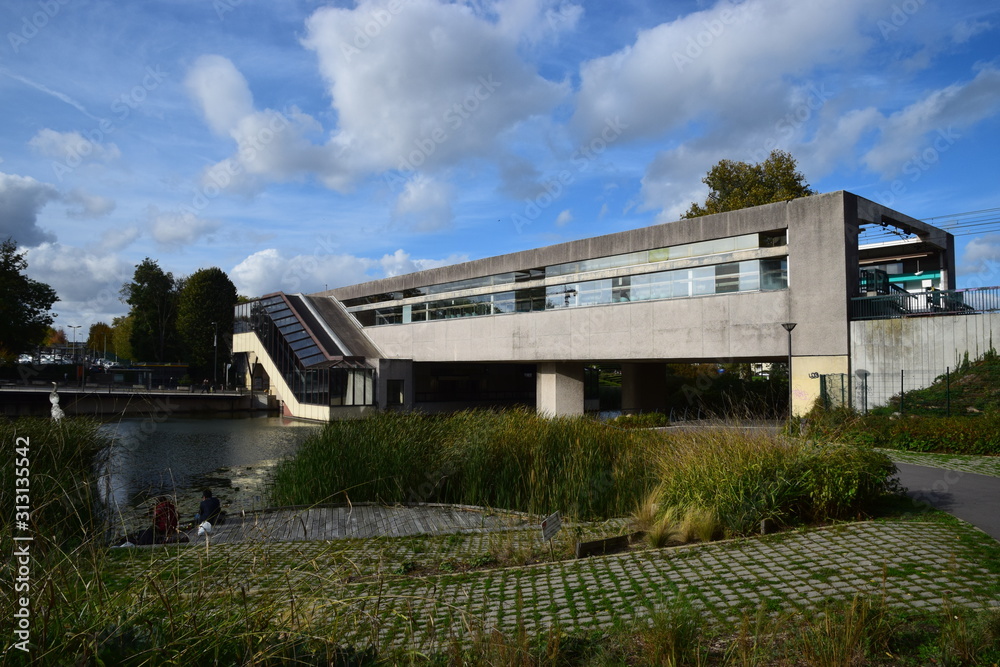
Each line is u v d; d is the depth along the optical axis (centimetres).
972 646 363
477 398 4572
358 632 360
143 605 306
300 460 1169
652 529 728
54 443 961
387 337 4297
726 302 2386
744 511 725
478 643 388
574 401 3266
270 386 4550
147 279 6894
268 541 492
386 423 1262
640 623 448
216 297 6412
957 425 1474
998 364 1722
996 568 540
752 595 504
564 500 960
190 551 398
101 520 511
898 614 430
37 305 5316
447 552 747
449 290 3772
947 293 1944
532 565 657
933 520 751
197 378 6312
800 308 2173
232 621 301
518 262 3294
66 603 304
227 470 1766
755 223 2314
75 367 5612
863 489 778
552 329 3075
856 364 2036
